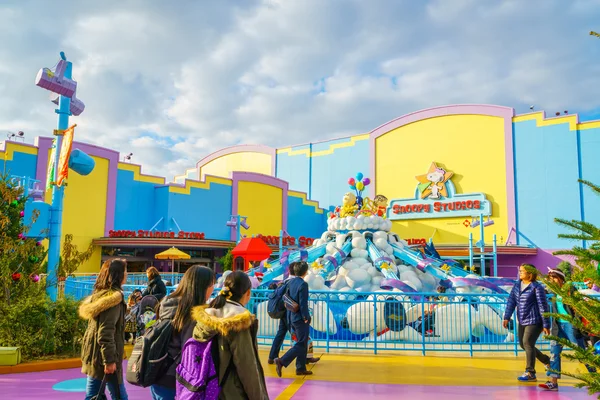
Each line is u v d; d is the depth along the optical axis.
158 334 3.87
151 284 10.26
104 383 4.69
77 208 27.64
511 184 35.56
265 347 10.41
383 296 11.45
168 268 31.09
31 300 8.91
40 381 7.42
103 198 29.05
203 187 34.00
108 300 4.74
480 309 10.90
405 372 8.09
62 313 9.12
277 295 7.92
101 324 4.74
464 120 38.06
